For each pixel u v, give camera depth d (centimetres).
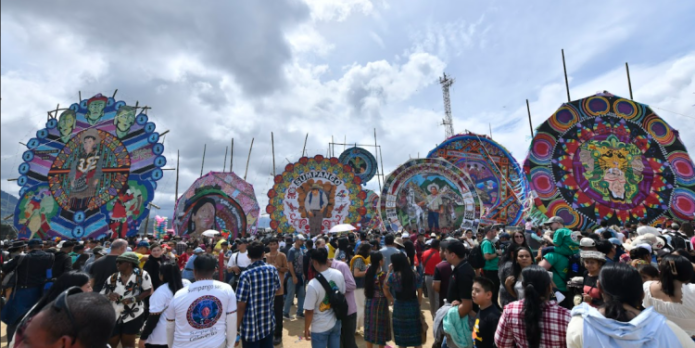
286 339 811
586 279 490
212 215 2509
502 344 336
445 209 1925
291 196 2336
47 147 2473
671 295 389
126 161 2455
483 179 2564
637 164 1773
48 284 734
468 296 458
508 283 493
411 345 559
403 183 1952
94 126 2503
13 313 696
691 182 1725
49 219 2355
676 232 956
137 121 2514
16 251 864
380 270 649
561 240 613
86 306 172
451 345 460
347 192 2381
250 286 499
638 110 1834
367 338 624
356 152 3619
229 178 2600
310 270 1002
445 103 5731
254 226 2545
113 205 2388
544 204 1725
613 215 1702
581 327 253
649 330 233
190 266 922
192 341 400
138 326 569
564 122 1839
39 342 164
